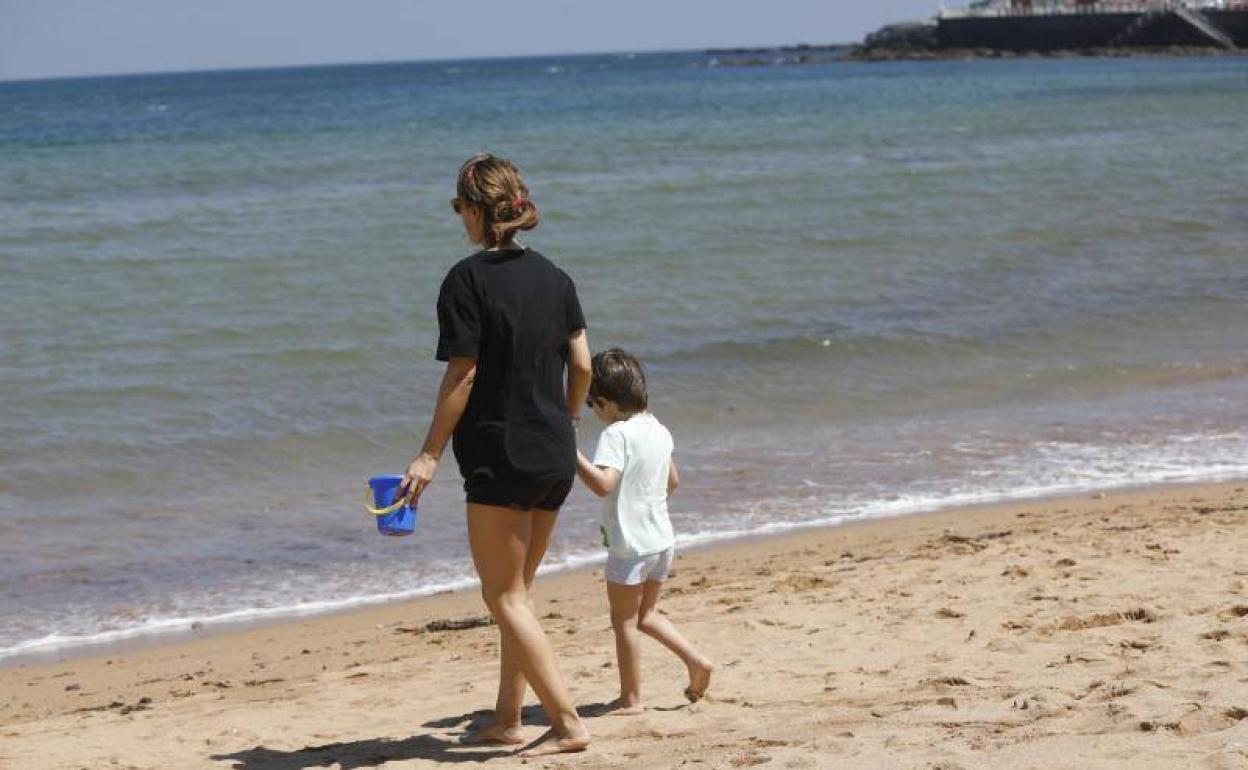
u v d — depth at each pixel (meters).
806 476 14.89
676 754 6.09
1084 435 16.48
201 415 17.25
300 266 26.48
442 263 26.94
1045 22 179.62
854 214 33.75
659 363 20.30
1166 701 5.98
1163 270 27.53
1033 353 21.14
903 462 15.41
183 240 29.75
